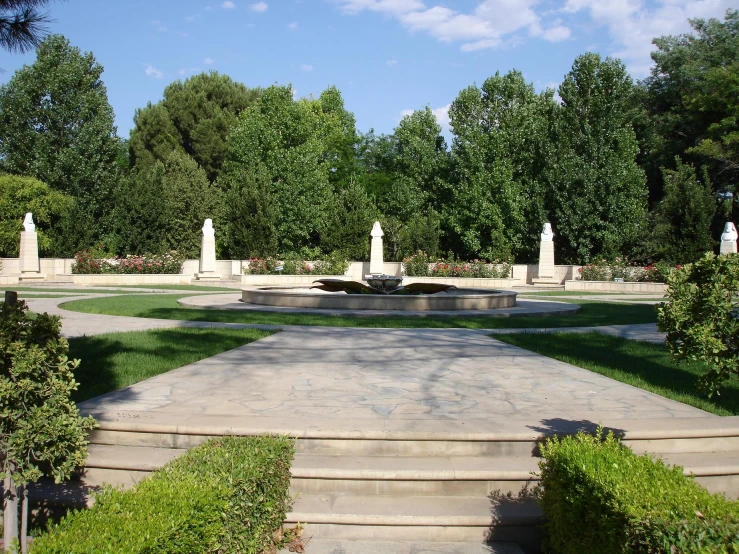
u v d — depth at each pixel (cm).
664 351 966
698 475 484
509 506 452
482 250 3759
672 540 274
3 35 550
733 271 414
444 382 723
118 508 299
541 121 3788
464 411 584
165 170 4188
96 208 3769
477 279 3089
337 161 5094
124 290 2462
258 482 376
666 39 4225
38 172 3572
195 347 948
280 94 3847
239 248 3459
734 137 3309
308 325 1276
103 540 269
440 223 3853
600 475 343
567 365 852
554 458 395
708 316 421
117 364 797
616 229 3494
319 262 3316
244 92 5372
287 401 616
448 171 3972
